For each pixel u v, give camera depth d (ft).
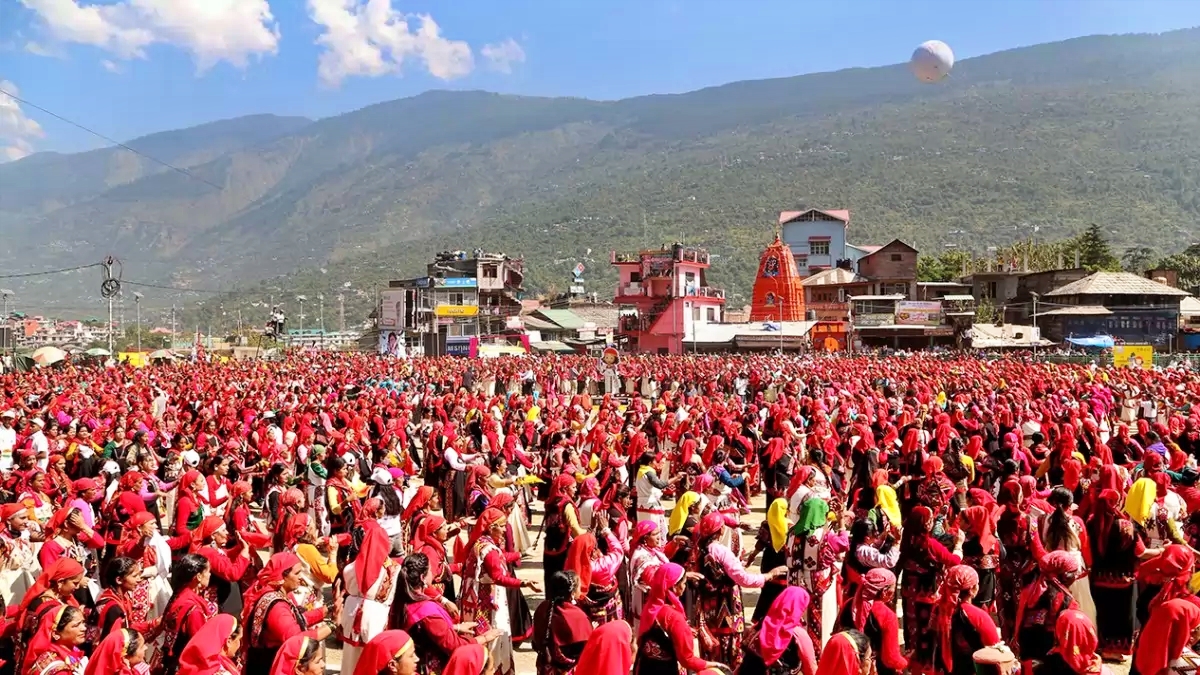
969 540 32.83
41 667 24.68
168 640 26.45
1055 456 51.90
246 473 54.75
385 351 304.09
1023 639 28.73
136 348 437.58
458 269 363.56
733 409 88.33
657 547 31.73
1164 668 24.14
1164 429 63.77
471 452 61.77
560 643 28.04
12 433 68.44
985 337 252.01
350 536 36.83
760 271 307.58
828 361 195.00
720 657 29.78
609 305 428.15
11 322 443.73
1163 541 36.04
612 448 61.21
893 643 26.55
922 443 57.36
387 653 22.86
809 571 32.42
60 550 33.06
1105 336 241.55
